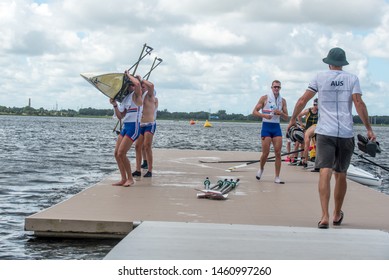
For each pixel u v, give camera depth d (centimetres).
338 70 744
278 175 1192
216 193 947
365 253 594
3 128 6594
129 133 1066
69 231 750
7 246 734
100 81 1048
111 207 849
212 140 4969
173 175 1288
